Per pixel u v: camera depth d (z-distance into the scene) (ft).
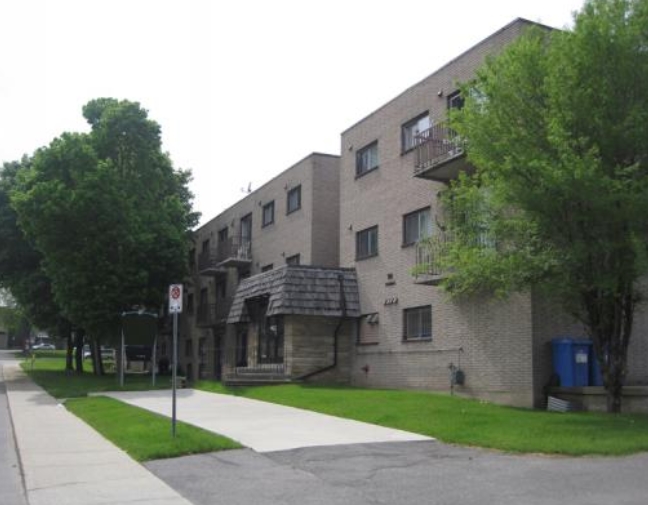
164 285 114.93
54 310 132.67
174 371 41.14
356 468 31.91
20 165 134.62
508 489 27.43
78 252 105.29
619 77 42.70
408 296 74.08
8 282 137.28
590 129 42.52
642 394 51.62
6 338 391.04
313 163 97.86
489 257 46.65
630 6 43.70
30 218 104.32
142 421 50.11
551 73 42.73
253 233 118.01
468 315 64.28
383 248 79.61
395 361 75.36
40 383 113.50
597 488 27.43
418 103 74.64
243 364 110.83
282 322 88.63
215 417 51.31
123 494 28.48
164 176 121.49
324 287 83.15
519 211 47.21
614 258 43.24
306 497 26.96
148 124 115.96
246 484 29.48
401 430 43.14
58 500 27.84
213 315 126.11
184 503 26.73
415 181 74.13
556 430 39.47
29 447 41.57
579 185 39.58
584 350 55.83
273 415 52.31
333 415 51.70
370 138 83.87
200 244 147.33
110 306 106.63
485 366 61.62
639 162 43.06
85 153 105.60
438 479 29.37
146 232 109.91
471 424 42.60
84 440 44.57
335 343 83.71
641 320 60.90
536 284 46.34
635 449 34.68
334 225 97.96
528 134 43.75
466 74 67.31
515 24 61.31
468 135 46.47
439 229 67.21
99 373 138.10
